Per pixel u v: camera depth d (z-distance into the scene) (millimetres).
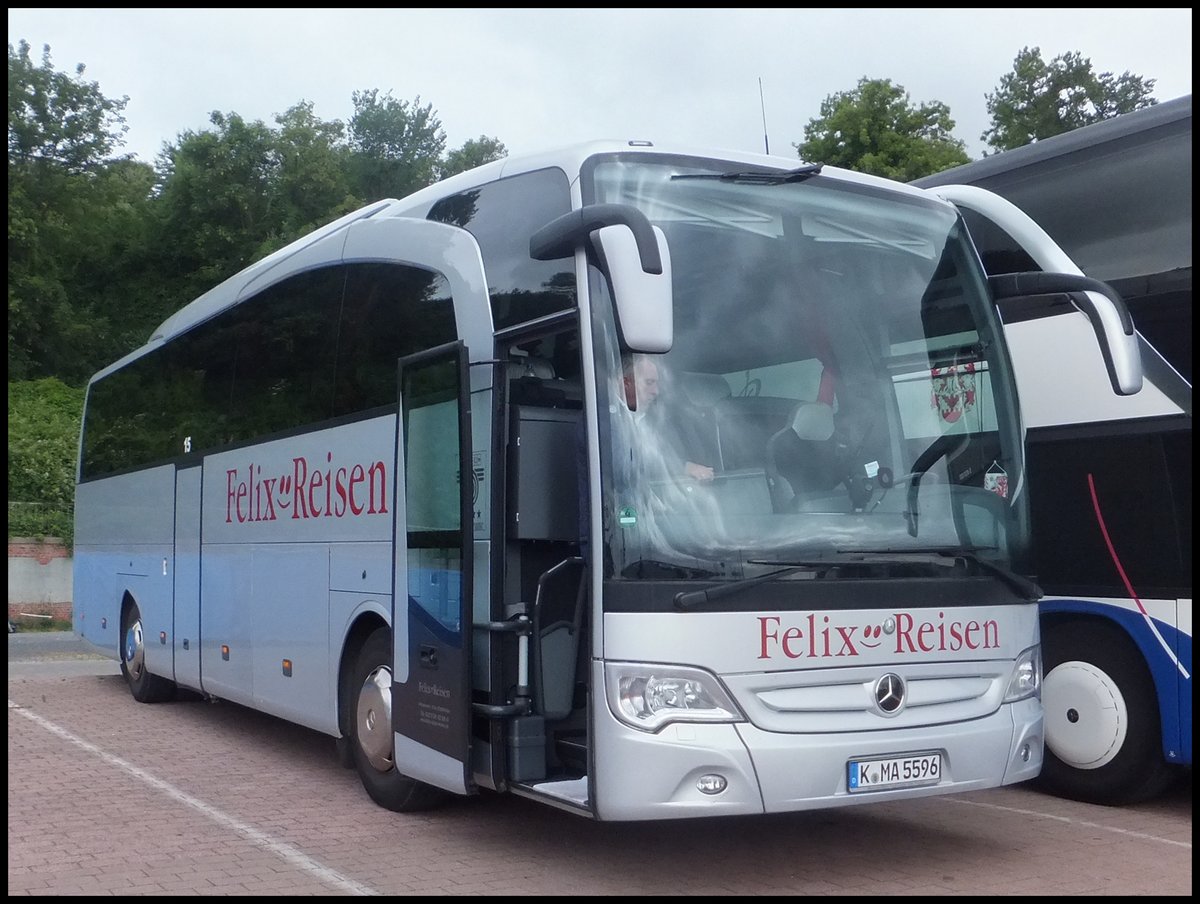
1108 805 8453
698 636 5855
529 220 6934
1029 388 8906
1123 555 8312
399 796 8008
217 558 11250
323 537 9055
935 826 7820
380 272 8539
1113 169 8656
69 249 49906
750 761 5832
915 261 7172
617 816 5793
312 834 7539
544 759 6637
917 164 35469
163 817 8031
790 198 6875
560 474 6863
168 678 12641
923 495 6625
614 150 6625
